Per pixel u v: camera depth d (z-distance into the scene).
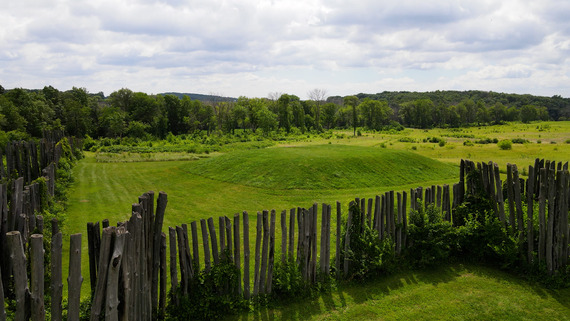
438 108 169.00
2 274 7.05
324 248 9.78
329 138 96.88
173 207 21.08
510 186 10.46
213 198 23.52
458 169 35.00
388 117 174.62
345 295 9.37
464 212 11.66
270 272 9.05
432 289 9.66
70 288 5.44
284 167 29.19
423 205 11.43
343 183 26.95
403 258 11.00
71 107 97.00
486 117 173.62
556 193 9.91
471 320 8.30
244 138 88.75
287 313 8.55
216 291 8.57
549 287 9.68
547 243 9.98
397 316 8.45
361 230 10.34
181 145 71.94
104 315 6.08
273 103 145.88
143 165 40.16
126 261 6.12
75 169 36.50
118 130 90.69
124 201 22.58
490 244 10.72
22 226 7.77
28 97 92.00
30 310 5.42
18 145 23.31
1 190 7.00
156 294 7.72
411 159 33.78
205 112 125.19
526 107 180.62
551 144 72.31
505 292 9.52
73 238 5.36
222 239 8.60
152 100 117.69
